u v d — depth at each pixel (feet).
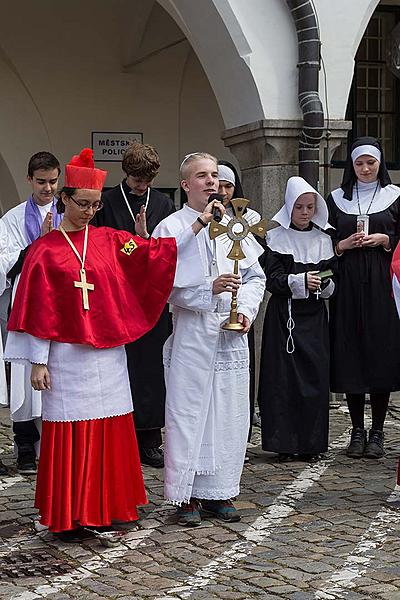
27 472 28.96
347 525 23.80
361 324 30.60
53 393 22.75
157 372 29.63
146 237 27.12
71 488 22.70
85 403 22.72
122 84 51.01
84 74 50.42
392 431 34.53
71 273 22.72
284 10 37.11
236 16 36.58
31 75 49.60
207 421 23.80
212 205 23.20
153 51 49.67
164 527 23.80
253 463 30.17
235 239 23.16
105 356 22.98
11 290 29.48
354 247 30.25
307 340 30.19
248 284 24.59
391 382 30.53
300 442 30.09
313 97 36.88
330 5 37.63
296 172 37.73
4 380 27.45
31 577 20.79
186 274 23.24
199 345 23.53
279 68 37.19
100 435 22.94
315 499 26.09
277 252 30.32
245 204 23.29
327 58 37.73
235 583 20.12
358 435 31.07
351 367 30.63
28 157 50.11
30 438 29.32
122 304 23.15
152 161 29.09
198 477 23.89
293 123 37.19
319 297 30.40
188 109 52.29
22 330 22.58
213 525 23.91
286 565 21.12
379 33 51.34
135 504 23.52
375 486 27.32
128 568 21.16
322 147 37.83
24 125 49.96
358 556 21.59
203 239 23.71
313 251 30.40
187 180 23.89
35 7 49.03
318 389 30.12
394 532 23.24
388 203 30.86
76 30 49.88
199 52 38.78
